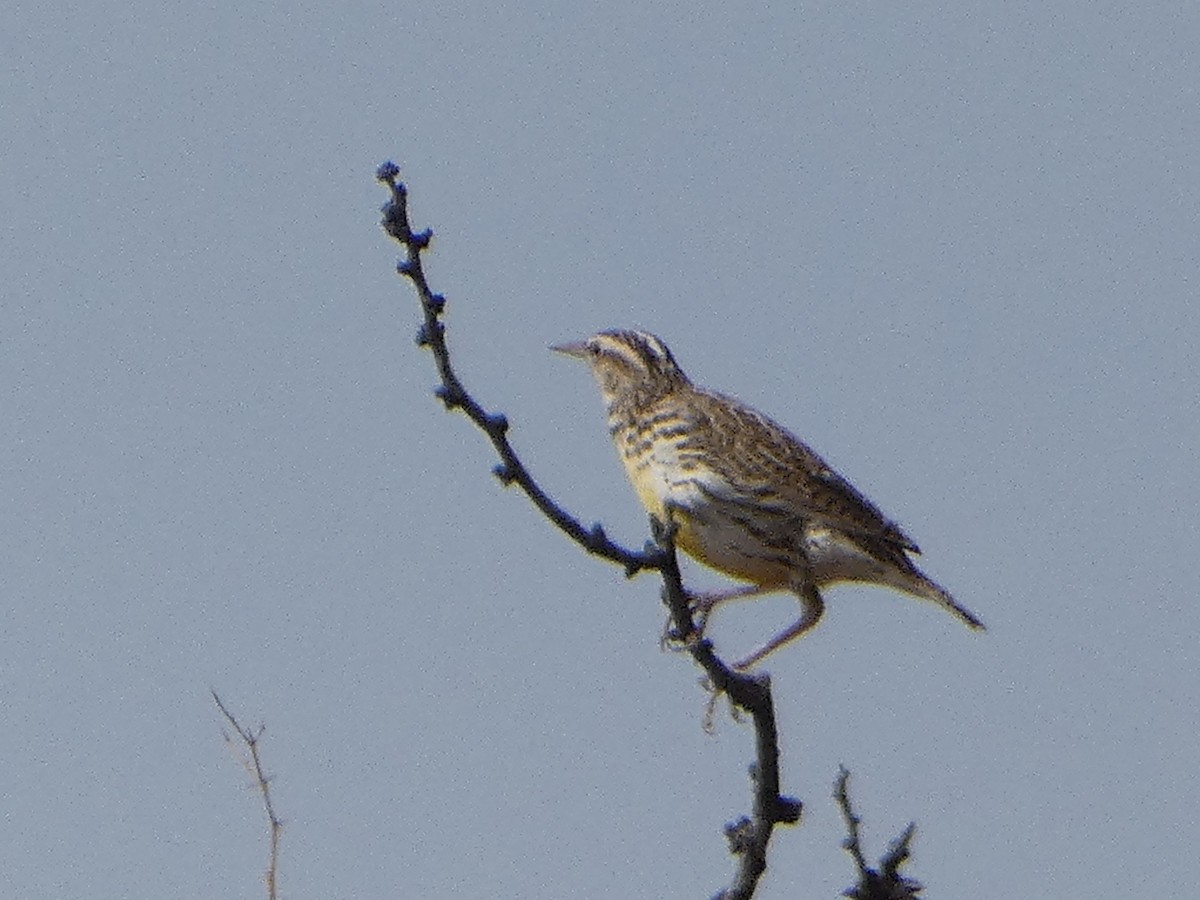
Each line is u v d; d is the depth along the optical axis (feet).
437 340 23.34
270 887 25.18
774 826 28.71
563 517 25.23
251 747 25.70
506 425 24.26
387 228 22.91
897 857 23.59
